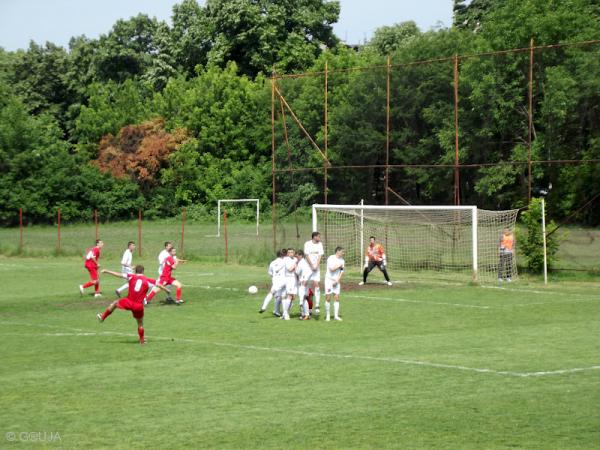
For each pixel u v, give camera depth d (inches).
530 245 1584.6
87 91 3909.9
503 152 2011.6
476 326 987.9
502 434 525.3
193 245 2358.5
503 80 2000.5
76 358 791.1
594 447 498.3
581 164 1720.0
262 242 2386.8
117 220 3341.5
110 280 1573.6
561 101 1747.0
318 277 1091.3
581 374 697.0
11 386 669.3
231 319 1064.8
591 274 1563.7
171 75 3912.4
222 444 509.0
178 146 3393.2
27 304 1214.3
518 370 715.4
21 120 3265.3
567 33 2117.4
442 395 627.8
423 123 2267.5
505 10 2241.6
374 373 709.3
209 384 671.8
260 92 3437.5
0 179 3144.7
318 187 2610.7
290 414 576.7
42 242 2480.3
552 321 1024.9
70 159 3284.9
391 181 2311.8
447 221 1727.4
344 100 2449.6
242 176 3351.4
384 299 1266.0
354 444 506.6
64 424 557.9
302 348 840.9
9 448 506.0
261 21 3624.5
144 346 857.5
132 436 528.1
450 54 2496.3
